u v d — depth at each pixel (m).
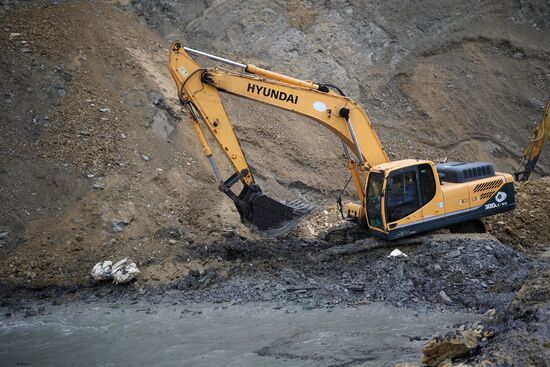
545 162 18.98
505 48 21.06
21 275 12.23
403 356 8.59
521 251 13.54
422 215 12.43
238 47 20.48
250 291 11.59
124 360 8.95
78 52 17.50
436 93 19.77
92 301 11.55
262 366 8.52
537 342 7.24
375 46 21.17
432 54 20.89
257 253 13.20
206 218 14.19
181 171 15.38
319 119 12.72
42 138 15.09
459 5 21.94
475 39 21.17
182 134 16.38
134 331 10.06
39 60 16.92
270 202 12.34
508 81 20.33
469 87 20.00
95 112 15.99
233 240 13.62
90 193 14.00
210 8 21.44
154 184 14.73
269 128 17.47
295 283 11.73
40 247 12.82
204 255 12.98
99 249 12.95
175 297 11.58
